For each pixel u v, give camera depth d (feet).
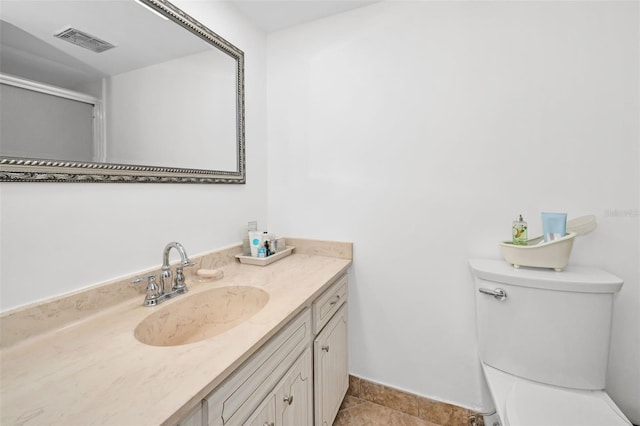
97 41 2.83
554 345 3.23
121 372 1.87
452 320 4.33
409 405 4.61
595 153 3.49
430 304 4.46
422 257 4.48
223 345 2.19
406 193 4.54
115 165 2.98
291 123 5.41
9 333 2.19
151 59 3.36
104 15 2.89
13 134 2.25
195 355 2.06
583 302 3.11
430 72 4.31
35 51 2.38
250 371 2.27
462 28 4.10
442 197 4.31
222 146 4.50
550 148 3.68
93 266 2.83
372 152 4.75
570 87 3.57
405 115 4.49
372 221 4.81
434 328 4.46
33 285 2.39
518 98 3.82
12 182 2.26
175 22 3.63
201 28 3.99
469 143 4.11
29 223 2.37
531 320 3.32
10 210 2.26
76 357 2.06
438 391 4.47
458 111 4.16
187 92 3.86
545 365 3.28
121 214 3.09
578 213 3.59
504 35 3.87
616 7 3.35
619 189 3.41
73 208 2.67
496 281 3.48
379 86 4.66
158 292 3.13
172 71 3.64
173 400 1.60
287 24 5.26
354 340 5.02
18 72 2.28
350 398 5.01
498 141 3.94
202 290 3.43
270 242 4.87
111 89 2.96
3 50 2.19
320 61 5.10
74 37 2.65
